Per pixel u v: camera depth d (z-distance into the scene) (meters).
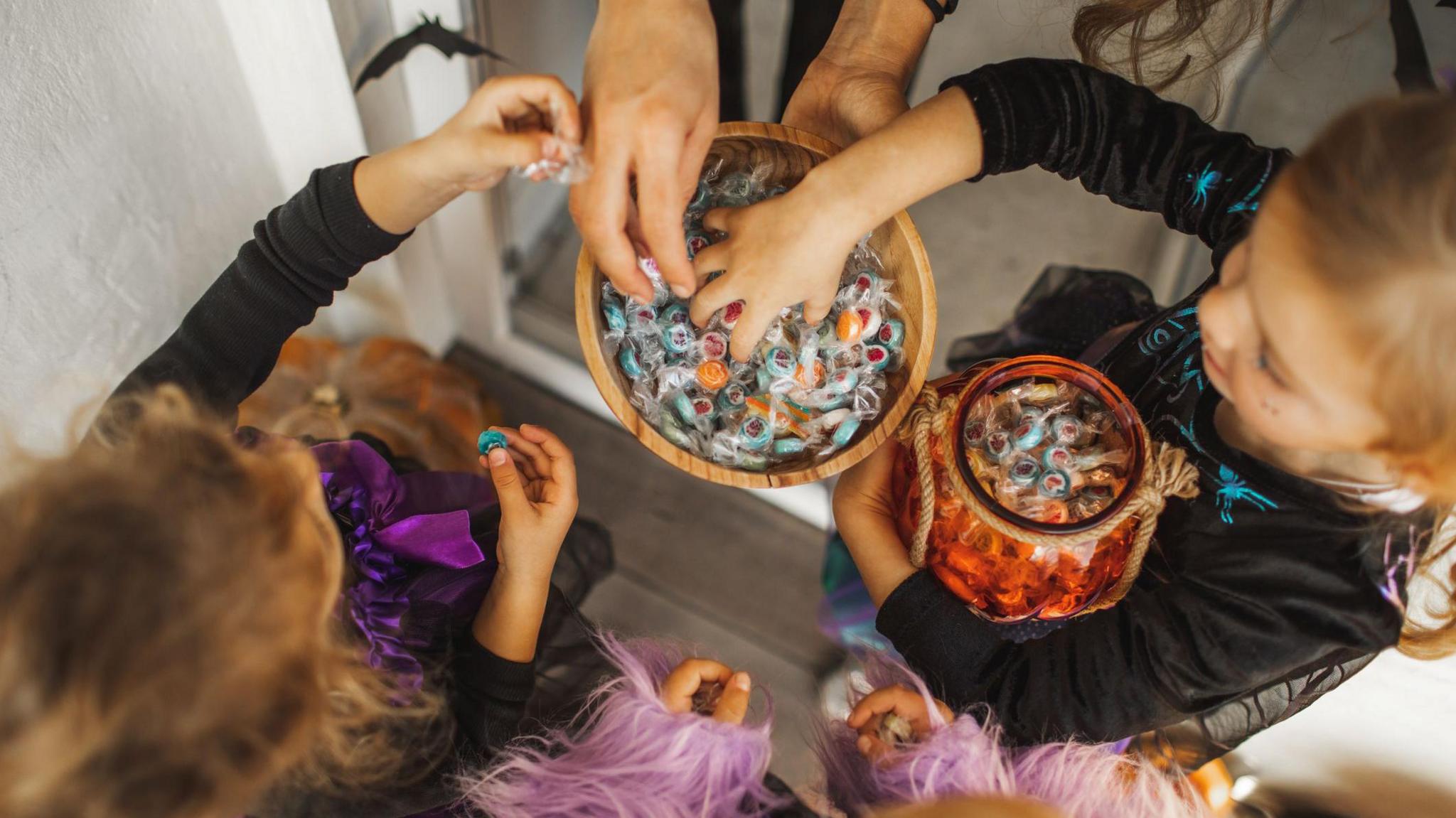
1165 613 0.83
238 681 0.52
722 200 0.94
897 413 0.86
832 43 1.05
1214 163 0.89
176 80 1.04
